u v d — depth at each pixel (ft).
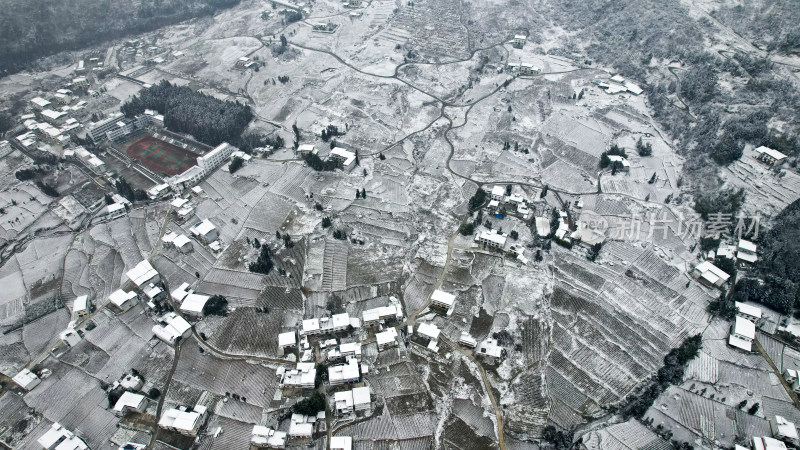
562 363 417.49
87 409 394.73
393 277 494.18
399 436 368.68
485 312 458.91
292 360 422.00
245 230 548.72
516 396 394.11
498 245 513.04
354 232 541.34
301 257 512.63
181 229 555.28
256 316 455.63
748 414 379.76
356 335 442.09
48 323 465.88
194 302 460.14
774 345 426.51
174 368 419.95
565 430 375.25
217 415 386.93
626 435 366.43
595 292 469.57
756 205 514.68
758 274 470.39
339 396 384.47
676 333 437.58
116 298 465.47
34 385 412.57
